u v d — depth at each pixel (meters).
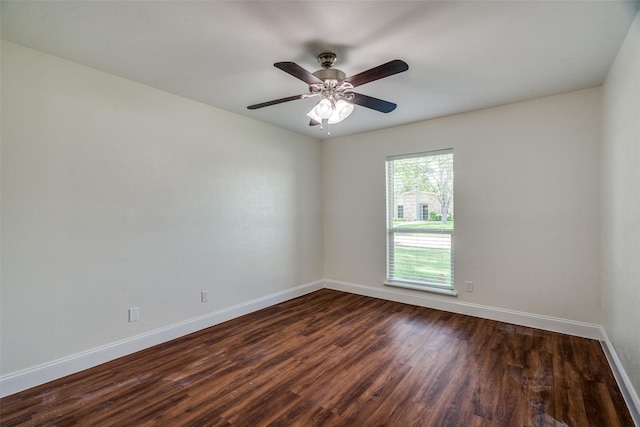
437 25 1.83
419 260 3.95
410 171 3.99
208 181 3.23
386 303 4.01
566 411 1.86
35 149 2.13
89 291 2.39
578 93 2.88
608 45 2.05
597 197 2.82
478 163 3.43
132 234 2.65
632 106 1.88
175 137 2.95
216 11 1.69
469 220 3.50
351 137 4.48
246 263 3.63
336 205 4.66
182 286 3.00
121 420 1.80
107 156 2.49
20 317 2.08
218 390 2.09
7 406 1.91
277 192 4.04
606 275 2.61
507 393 2.04
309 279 4.55
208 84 2.70
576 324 2.93
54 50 2.13
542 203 3.09
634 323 1.86
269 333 3.05
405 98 3.03
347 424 1.76
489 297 3.40
